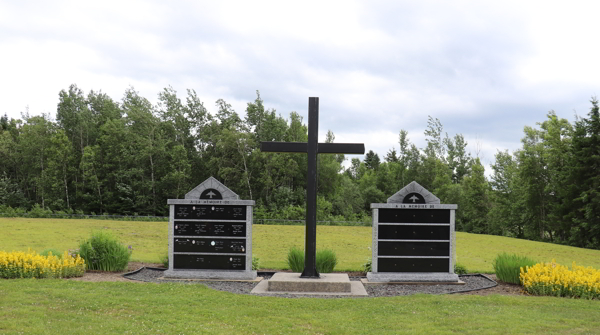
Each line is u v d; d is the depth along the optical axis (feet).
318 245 90.84
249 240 47.37
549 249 90.22
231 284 44.11
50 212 150.10
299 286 40.52
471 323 28.14
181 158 173.58
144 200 173.37
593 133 134.10
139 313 29.19
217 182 48.11
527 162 154.92
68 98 202.69
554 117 153.79
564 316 30.17
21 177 201.98
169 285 38.60
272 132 183.83
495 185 183.73
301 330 26.55
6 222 117.39
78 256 44.75
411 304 33.53
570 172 136.05
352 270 54.19
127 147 183.11
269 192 175.01
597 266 67.92
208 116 191.21
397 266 46.88
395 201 48.06
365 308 32.22
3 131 214.48
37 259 42.63
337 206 189.37
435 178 201.16
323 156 191.01
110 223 123.95
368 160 329.52
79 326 26.07
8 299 31.35
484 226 182.19
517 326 27.48
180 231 47.88
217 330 26.02
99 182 176.55
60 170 181.27
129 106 196.24
